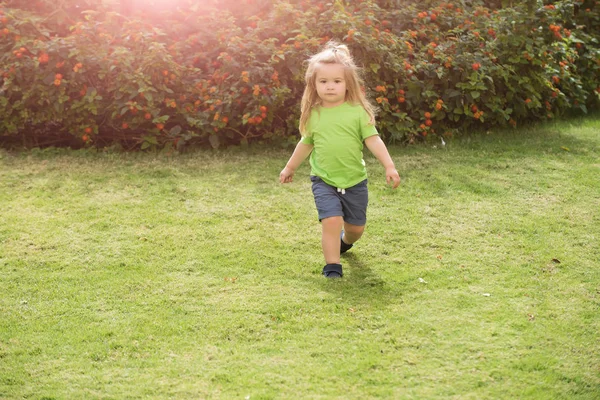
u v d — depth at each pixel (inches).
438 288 150.8
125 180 217.9
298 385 115.0
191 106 245.0
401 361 122.0
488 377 117.2
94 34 246.7
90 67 237.3
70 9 269.3
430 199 203.3
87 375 118.7
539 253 168.4
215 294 148.8
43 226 184.4
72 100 245.3
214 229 183.6
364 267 161.8
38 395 113.0
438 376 117.6
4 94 243.9
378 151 154.4
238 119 245.4
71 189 210.1
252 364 121.4
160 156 240.2
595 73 324.2
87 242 175.6
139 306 143.9
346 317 137.6
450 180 218.1
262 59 245.6
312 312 139.9
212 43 256.4
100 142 253.8
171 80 242.5
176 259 166.6
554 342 128.1
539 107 285.9
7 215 190.9
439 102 250.5
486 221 187.5
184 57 256.5
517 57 270.7
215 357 123.8
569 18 290.4
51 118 244.8
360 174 157.8
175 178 220.1
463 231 181.5
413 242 175.3
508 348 126.1
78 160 235.9
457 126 270.4
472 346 126.7
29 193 206.5
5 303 145.3
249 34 250.7
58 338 131.0
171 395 112.9
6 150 246.8
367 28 252.5
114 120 248.7
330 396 112.0
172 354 125.1
